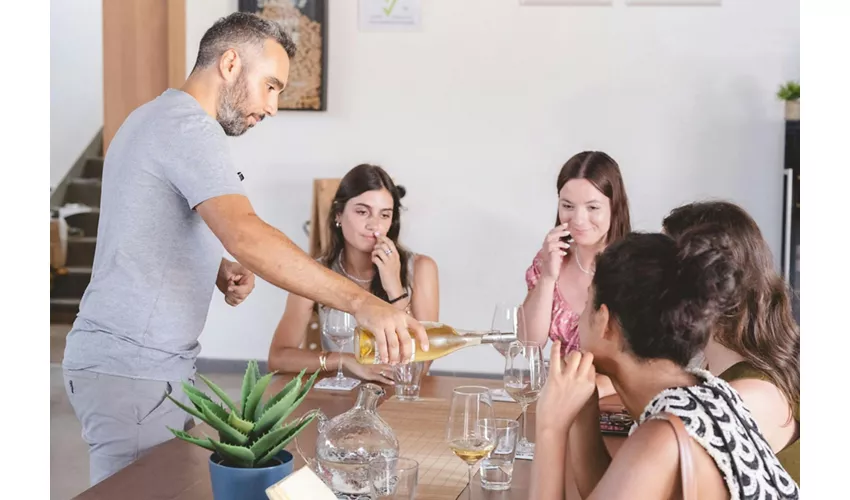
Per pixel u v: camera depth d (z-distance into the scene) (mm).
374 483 1293
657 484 1163
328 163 5035
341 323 2271
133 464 1650
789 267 4738
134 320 1999
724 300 1280
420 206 5000
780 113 4719
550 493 1316
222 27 2135
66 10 7633
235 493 1295
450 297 5035
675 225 1857
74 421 4406
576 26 4797
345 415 1520
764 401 1673
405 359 1680
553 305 2934
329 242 2918
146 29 5156
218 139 1993
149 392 2012
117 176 2023
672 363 1303
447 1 4859
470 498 1496
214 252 2127
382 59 4941
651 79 4781
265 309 5148
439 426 1965
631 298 1276
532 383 1833
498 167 4926
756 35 4695
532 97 4863
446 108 4930
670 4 4723
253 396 1344
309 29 4902
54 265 6867
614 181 2910
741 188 4781
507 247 4969
